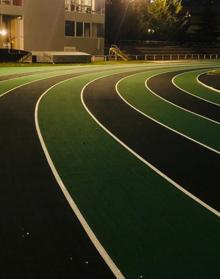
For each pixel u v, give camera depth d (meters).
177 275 5.62
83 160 10.61
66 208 7.71
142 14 65.25
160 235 6.74
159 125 15.07
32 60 42.56
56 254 6.14
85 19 49.88
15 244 6.39
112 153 11.32
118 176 9.50
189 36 77.81
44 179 9.17
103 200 8.12
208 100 21.28
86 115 16.41
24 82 26.62
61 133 13.33
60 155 10.97
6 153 11.00
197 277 5.58
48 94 21.77
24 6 42.34
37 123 14.68
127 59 55.78
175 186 8.96
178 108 18.73
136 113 17.23
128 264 5.88
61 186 8.79
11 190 8.50
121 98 21.11
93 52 51.94
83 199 8.15
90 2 51.00
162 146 12.22
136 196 8.36
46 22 44.81
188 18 75.19
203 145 12.46
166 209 7.76
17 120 15.06
